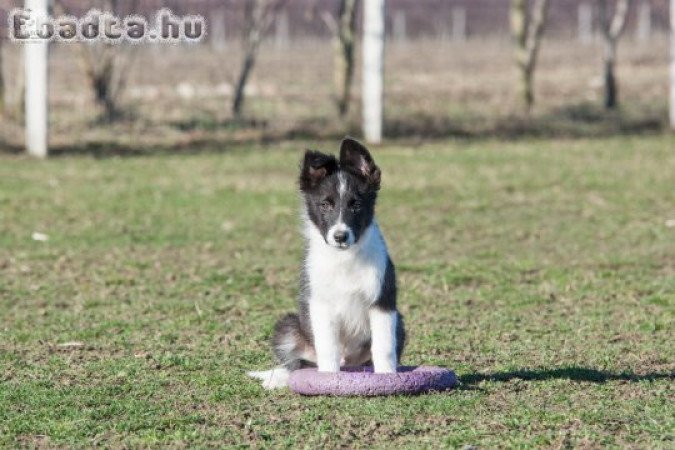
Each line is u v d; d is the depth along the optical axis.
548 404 7.46
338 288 7.59
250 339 9.70
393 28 58.38
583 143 24.09
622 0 29.09
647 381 8.02
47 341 9.70
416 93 31.50
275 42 52.19
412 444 6.61
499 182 19.09
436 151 22.80
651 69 39.25
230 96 30.02
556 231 15.37
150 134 24.28
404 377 7.52
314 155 7.72
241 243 14.59
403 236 15.08
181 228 15.55
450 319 10.51
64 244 14.42
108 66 25.47
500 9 60.28
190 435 6.87
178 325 10.27
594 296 11.48
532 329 10.04
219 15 45.41
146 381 8.24
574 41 55.84
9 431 7.02
